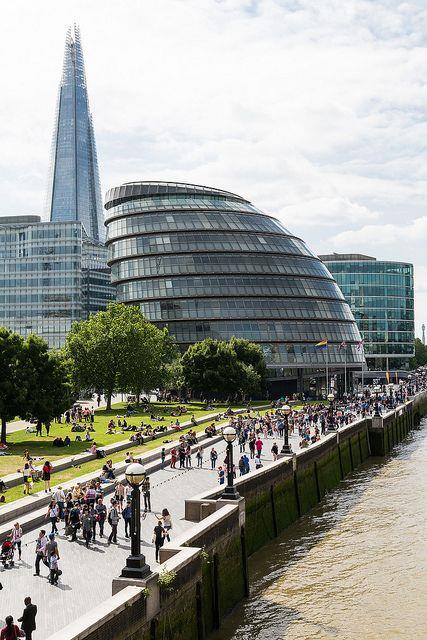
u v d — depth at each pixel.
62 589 30.22
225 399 135.25
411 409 128.12
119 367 111.75
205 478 55.72
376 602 36.47
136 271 159.38
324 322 161.25
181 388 130.50
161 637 26.34
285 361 152.12
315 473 64.56
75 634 20.88
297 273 161.50
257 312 153.75
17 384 73.44
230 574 36.28
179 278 156.50
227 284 155.25
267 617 34.53
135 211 165.75
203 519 37.53
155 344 117.31
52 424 94.38
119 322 116.25
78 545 37.50
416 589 38.41
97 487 43.50
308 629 32.94
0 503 43.91
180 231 159.75
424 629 32.75
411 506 59.44
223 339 150.88
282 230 169.50
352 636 32.00
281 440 78.75
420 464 85.62
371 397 134.25
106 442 73.38
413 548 46.41
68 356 112.69
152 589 25.78
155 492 50.34
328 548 47.00
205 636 31.86
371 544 47.72
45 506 44.84
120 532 40.69
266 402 133.75
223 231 159.88
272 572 41.97
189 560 29.47
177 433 81.88
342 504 61.78
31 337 75.81
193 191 169.38
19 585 30.83
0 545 36.56
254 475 47.62
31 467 51.84
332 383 164.00
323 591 38.38
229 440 39.59
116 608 23.14
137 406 114.44
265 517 49.41
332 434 75.31
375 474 78.81
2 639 22.38
